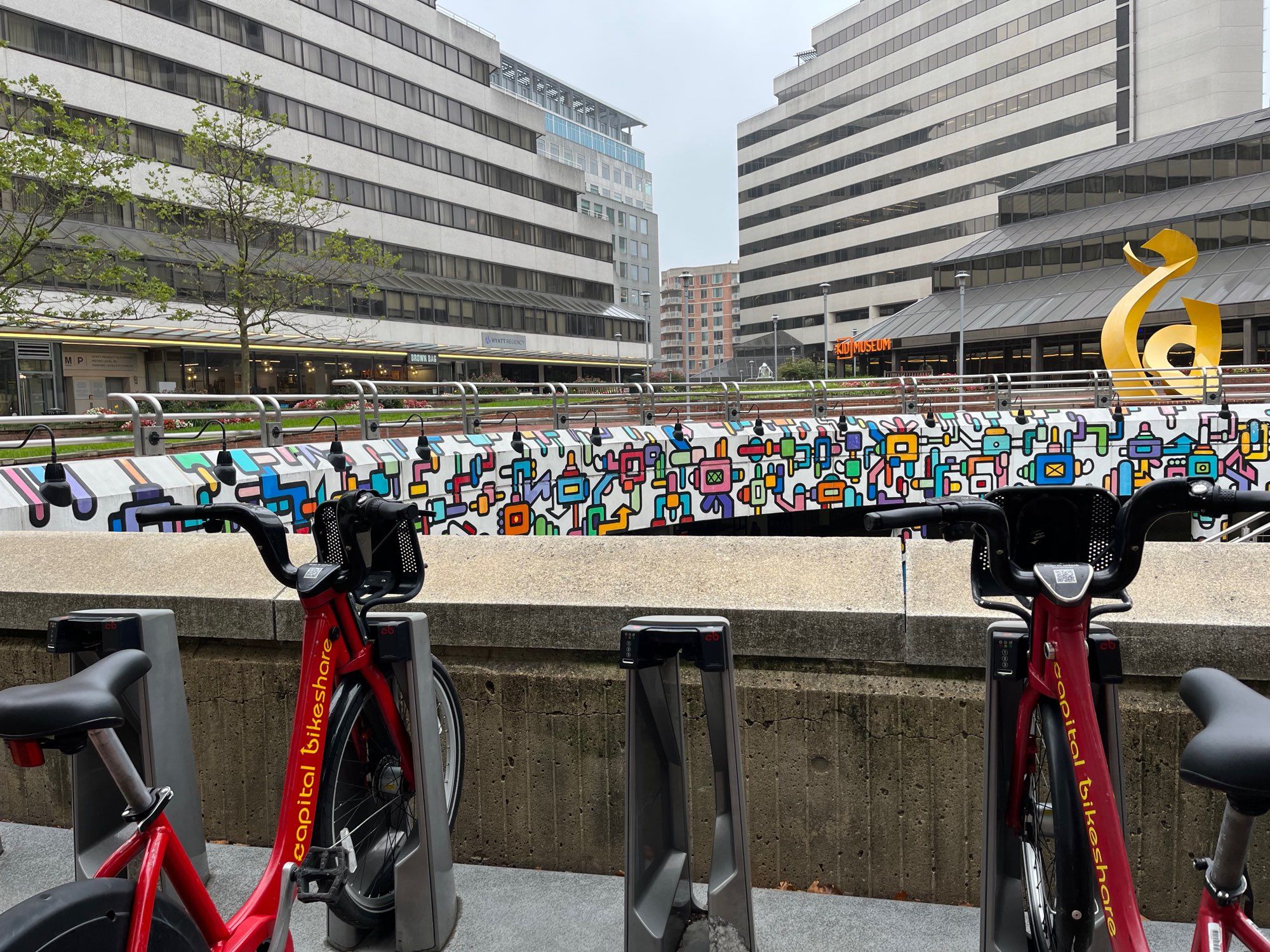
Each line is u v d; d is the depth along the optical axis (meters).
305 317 42.25
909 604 2.48
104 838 2.50
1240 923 1.30
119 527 6.51
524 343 56.31
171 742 2.51
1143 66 62.06
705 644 1.89
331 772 2.08
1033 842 1.92
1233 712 1.26
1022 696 1.93
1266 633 2.22
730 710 1.92
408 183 49.56
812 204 87.31
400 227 49.09
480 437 11.94
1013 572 1.69
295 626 2.81
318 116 44.34
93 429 8.14
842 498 17.03
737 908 1.93
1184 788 2.37
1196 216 45.84
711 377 99.44
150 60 36.81
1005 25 69.69
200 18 38.69
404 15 48.97
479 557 2.96
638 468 14.34
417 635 2.28
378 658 2.25
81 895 1.39
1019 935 1.96
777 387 18.09
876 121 80.44
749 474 15.91
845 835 2.55
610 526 13.92
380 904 2.36
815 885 2.58
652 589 2.67
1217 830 2.37
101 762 2.49
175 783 2.53
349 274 43.62
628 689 1.98
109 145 20.41
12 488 5.74
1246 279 42.25
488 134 55.16
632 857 2.00
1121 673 1.89
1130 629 2.32
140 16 36.31
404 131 49.22
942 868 2.49
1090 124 65.19
